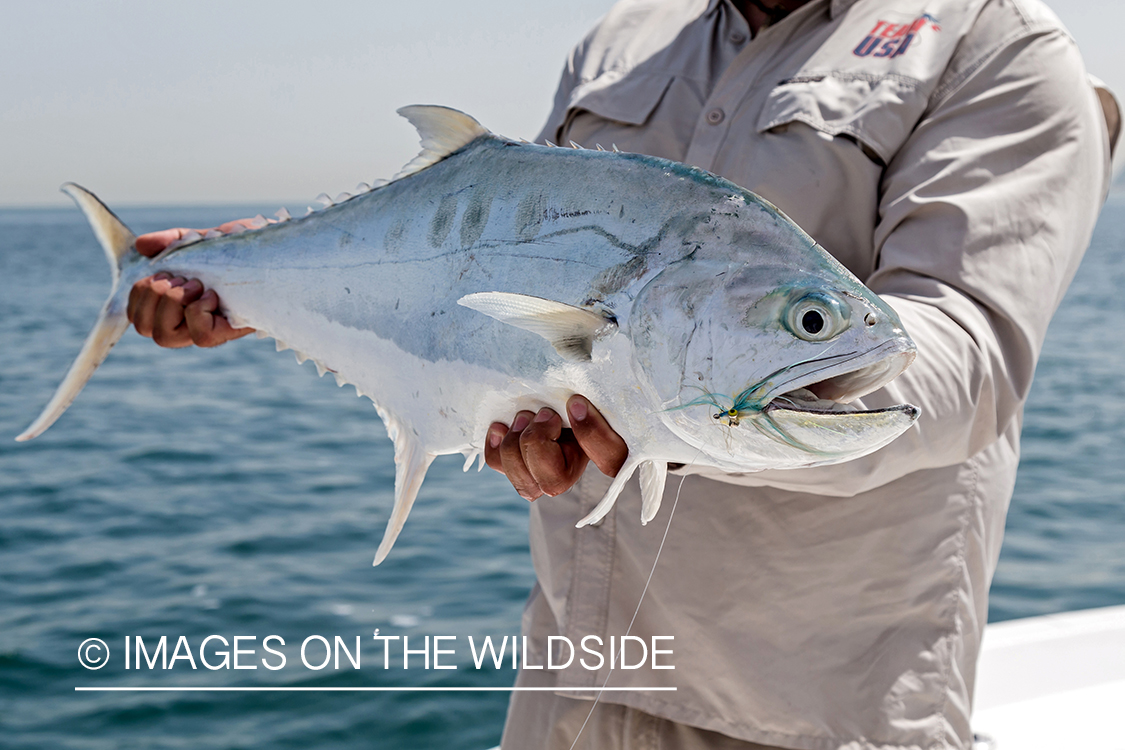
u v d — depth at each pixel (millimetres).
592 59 2064
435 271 1412
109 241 1920
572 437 1278
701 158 1802
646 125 1915
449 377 1384
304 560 7668
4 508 9531
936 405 1342
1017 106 1597
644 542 1783
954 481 1676
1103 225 124312
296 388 18453
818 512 1655
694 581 1737
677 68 1932
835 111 1681
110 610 6680
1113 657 2879
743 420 1114
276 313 1688
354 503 9578
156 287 1794
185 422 14656
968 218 1490
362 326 1537
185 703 5121
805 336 1096
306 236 1644
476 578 7082
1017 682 2777
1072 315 31250
